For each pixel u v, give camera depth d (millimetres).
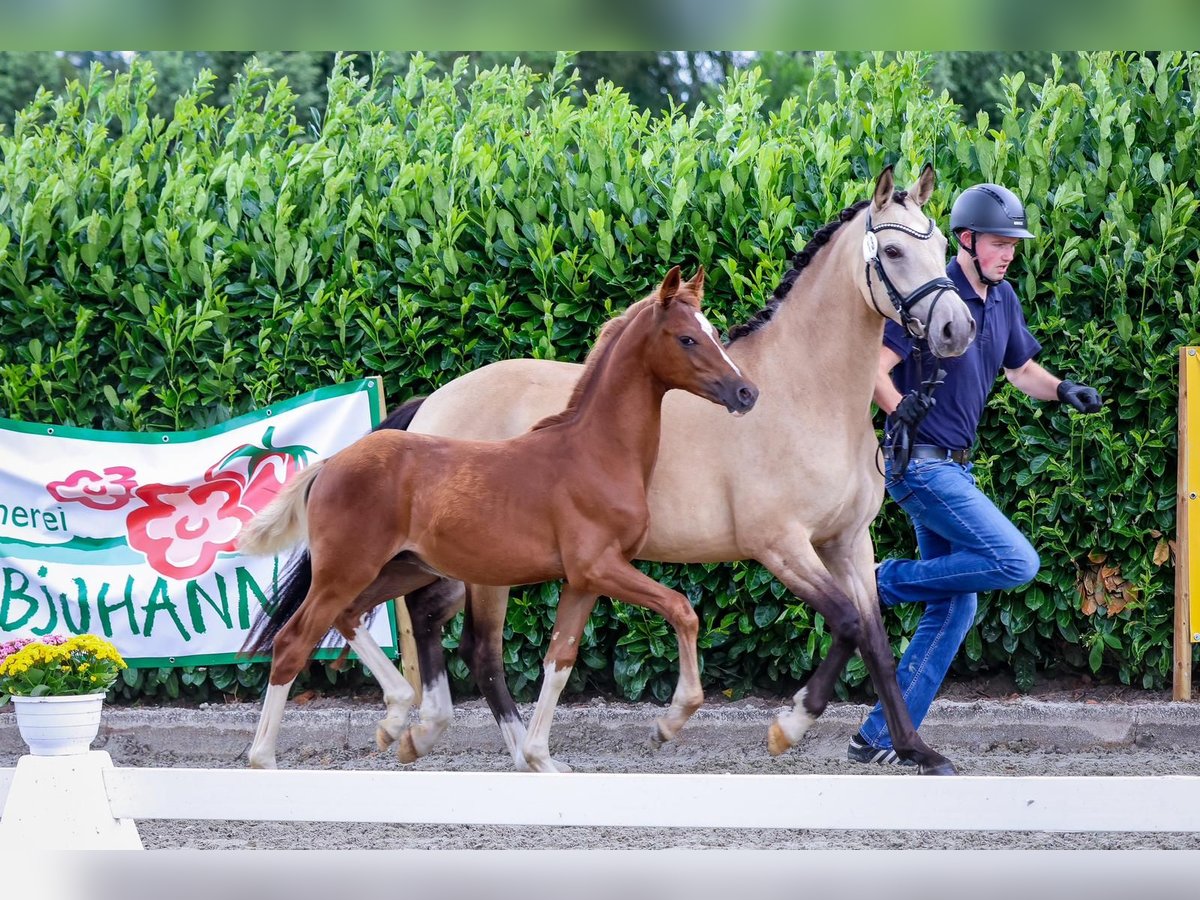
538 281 10984
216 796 6074
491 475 8211
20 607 11055
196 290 11305
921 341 8711
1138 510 10773
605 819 5770
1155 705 10453
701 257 10773
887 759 9320
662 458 8828
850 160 11195
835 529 8875
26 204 11250
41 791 6137
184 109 12398
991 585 8836
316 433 11039
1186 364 10461
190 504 11141
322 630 8391
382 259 11203
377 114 12344
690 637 8203
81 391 11430
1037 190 10688
